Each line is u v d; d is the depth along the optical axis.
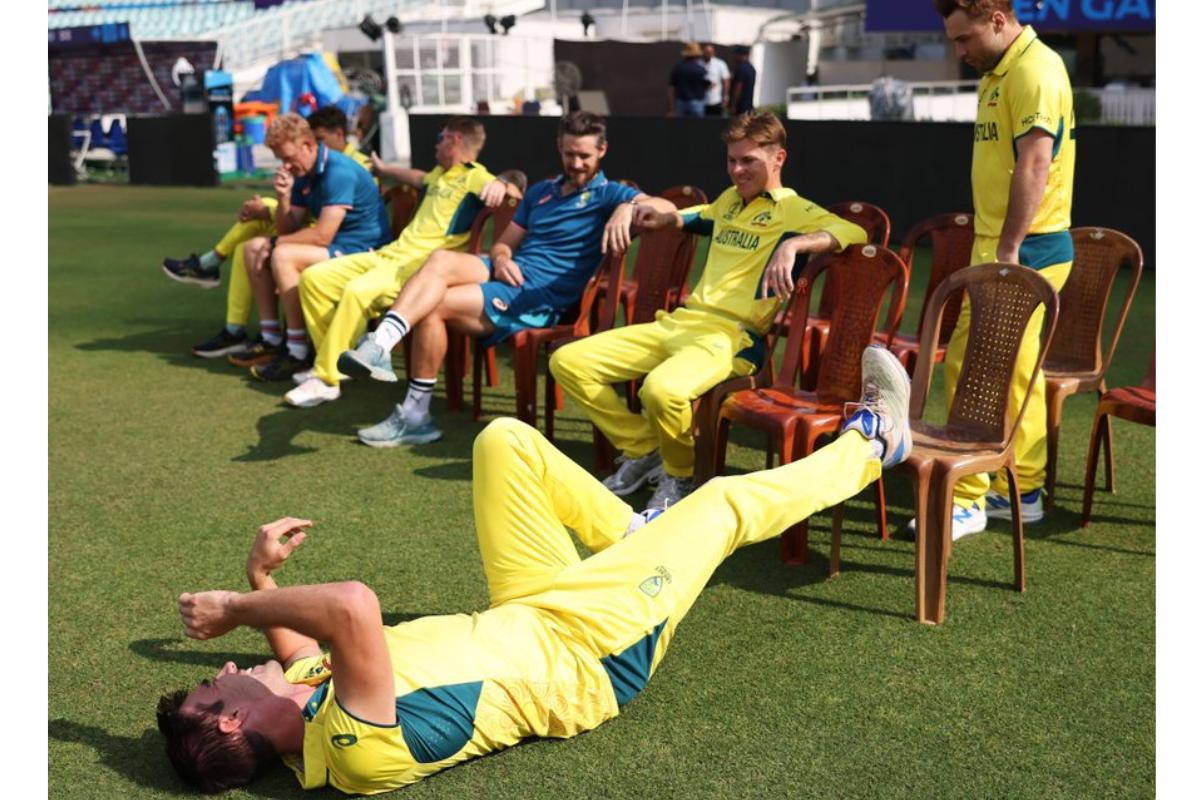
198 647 3.12
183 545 3.81
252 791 2.50
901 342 4.55
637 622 2.60
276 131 5.77
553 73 19.72
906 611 3.28
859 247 3.85
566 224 4.97
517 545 2.69
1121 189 8.46
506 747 2.61
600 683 2.60
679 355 4.02
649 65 20.34
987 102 3.69
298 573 3.56
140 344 6.71
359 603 2.27
